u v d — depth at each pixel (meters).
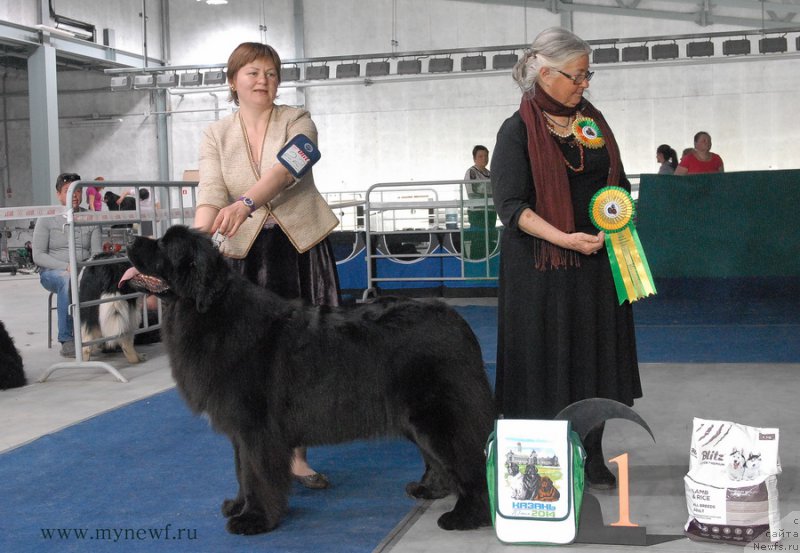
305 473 4.04
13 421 5.63
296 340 3.33
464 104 21.86
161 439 5.02
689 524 3.26
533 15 21.31
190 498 3.92
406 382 3.30
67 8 20.42
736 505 3.14
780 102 20.03
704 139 12.31
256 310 3.34
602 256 3.62
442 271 11.76
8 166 25.64
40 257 8.04
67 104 24.31
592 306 3.61
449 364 3.30
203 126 23.73
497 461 3.28
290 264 4.05
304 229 4.03
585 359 3.63
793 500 3.64
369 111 22.38
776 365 6.65
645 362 6.95
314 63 22.58
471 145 21.97
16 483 4.22
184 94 23.73
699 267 10.45
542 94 3.56
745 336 8.02
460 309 10.45
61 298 7.89
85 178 24.53
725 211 10.28
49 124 19.62
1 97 25.33
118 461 4.58
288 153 3.76
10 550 3.29
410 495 3.89
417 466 4.41
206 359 3.29
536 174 3.52
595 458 3.93
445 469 3.38
